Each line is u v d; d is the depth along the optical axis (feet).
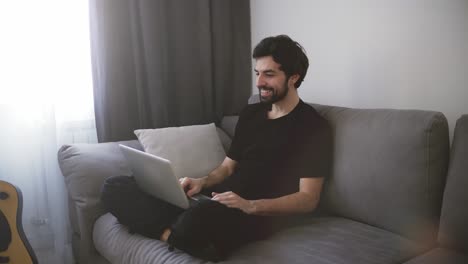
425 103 5.17
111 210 4.82
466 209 3.73
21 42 6.11
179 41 7.32
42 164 6.57
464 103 4.78
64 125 6.72
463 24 4.66
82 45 6.65
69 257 6.82
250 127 5.39
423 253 3.98
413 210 4.16
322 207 5.10
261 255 3.89
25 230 6.56
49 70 6.33
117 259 4.56
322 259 3.74
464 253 3.81
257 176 4.87
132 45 6.87
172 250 4.09
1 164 6.26
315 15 6.54
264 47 4.86
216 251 3.82
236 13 7.87
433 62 5.01
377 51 5.65
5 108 6.17
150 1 6.81
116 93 6.80
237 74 8.02
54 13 6.31
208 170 6.13
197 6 7.36
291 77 4.90
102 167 5.57
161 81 7.11
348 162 4.68
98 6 6.45
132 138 7.09
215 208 4.07
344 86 6.22
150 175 4.47
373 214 4.50
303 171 4.61
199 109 7.67
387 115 4.53
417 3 5.08
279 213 4.39
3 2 5.94
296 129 4.81
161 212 4.57
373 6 5.61
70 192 5.49
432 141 4.05
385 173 4.33
